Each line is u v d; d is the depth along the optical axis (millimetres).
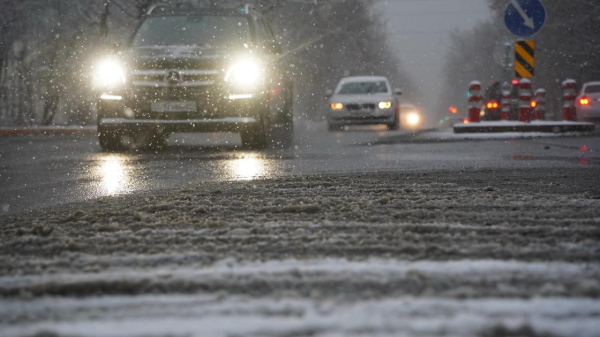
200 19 29547
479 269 5855
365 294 5094
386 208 9953
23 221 9617
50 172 18281
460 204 10203
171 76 26656
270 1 71125
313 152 25219
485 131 38344
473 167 18000
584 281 5363
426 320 4375
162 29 29156
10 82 69938
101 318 4695
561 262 6172
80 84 69750
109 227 8547
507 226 8172
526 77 37312
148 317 4680
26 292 5309
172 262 6484
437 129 51812
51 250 7215
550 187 12773
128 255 6887
